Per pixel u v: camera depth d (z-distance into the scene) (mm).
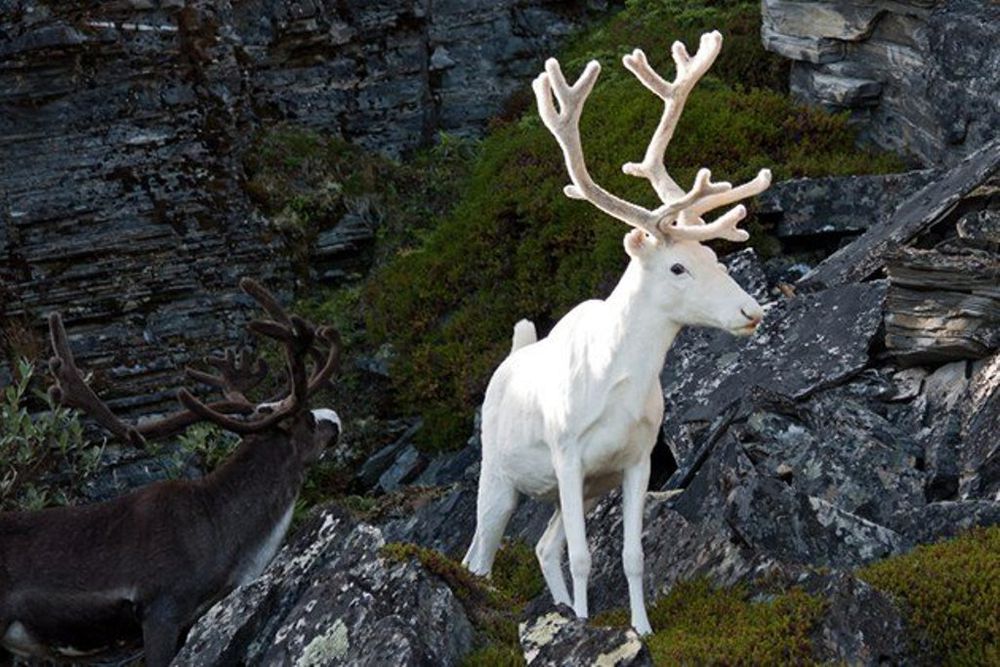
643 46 28547
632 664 12250
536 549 15875
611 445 14711
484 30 29594
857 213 23578
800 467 18062
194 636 13969
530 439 15469
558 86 14656
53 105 26656
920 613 13984
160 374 26203
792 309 20516
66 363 16641
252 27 28031
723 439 18172
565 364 14938
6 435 20875
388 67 29062
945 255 19188
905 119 25391
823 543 15523
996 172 20906
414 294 26188
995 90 23547
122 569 15539
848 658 13344
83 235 26562
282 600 14078
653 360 14586
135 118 27000
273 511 16188
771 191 23734
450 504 19781
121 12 27000
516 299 25344
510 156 26984
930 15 24672
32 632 15578
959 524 16188
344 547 14109
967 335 18938
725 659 13164
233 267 27000
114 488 24719
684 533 15734
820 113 25922
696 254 14445
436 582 13438
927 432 18562
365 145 29000
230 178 27312
